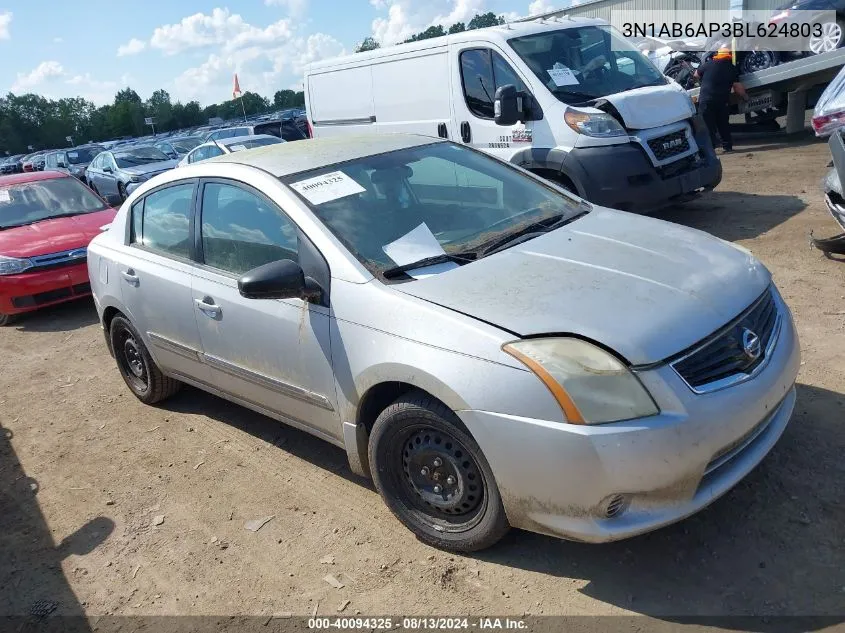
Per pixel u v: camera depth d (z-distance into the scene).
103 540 3.55
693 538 2.93
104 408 5.16
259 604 2.95
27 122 113.69
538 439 2.54
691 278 2.95
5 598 3.24
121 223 4.79
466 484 2.89
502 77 7.26
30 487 4.18
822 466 3.23
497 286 2.96
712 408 2.55
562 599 2.72
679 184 7.00
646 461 2.46
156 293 4.27
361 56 8.55
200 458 4.21
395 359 2.88
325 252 3.28
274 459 4.08
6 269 7.52
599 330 2.61
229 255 3.81
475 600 2.79
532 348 2.61
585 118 6.76
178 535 3.49
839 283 5.38
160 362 4.61
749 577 2.69
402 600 2.85
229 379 3.98
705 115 11.62
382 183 3.74
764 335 2.91
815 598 2.55
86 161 22.42
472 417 2.67
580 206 3.95
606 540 2.54
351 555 3.15
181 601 3.04
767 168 10.09
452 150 4.25
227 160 4.10
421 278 3.12
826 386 3.90
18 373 6.24
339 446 3.46
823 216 7.21
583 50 7.54
